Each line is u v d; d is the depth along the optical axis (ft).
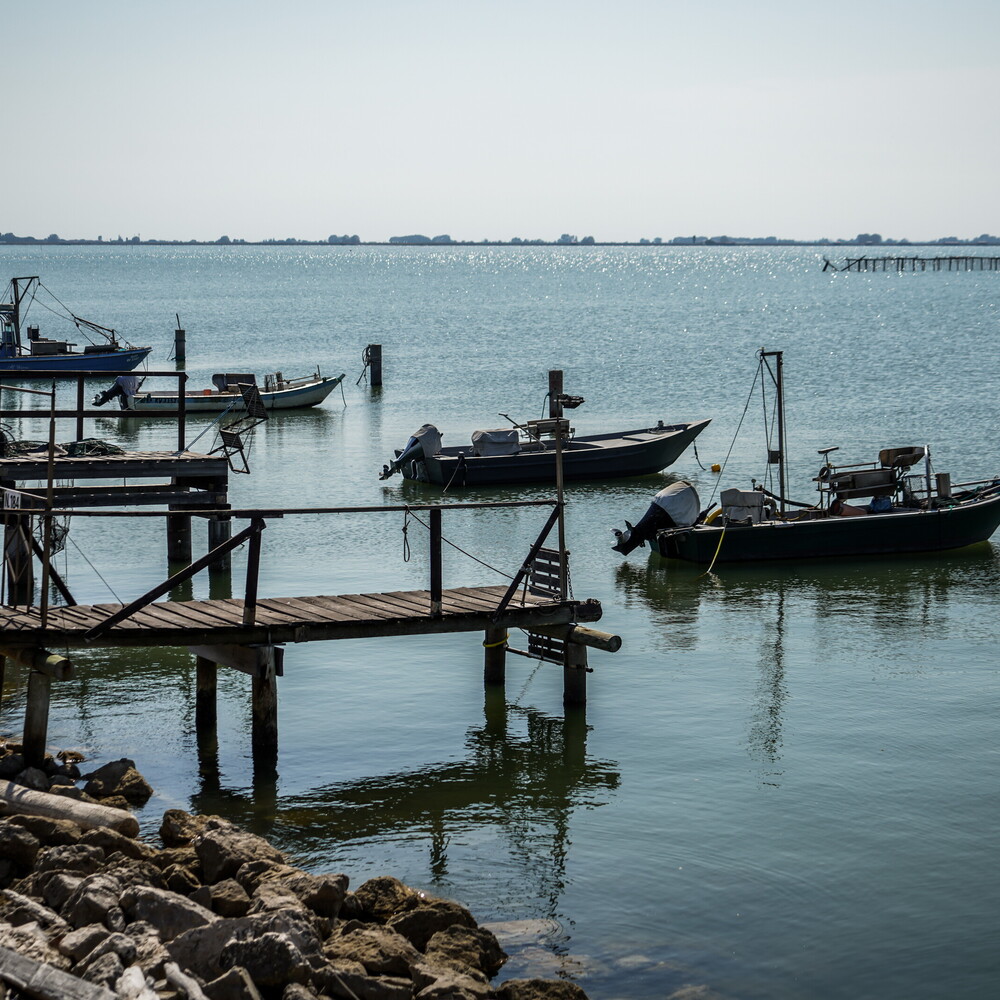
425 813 48.60
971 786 50.85
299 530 100.94
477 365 239.09
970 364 223.30
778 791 50.47
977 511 94.32
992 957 38.01
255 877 39.29
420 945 37.58
